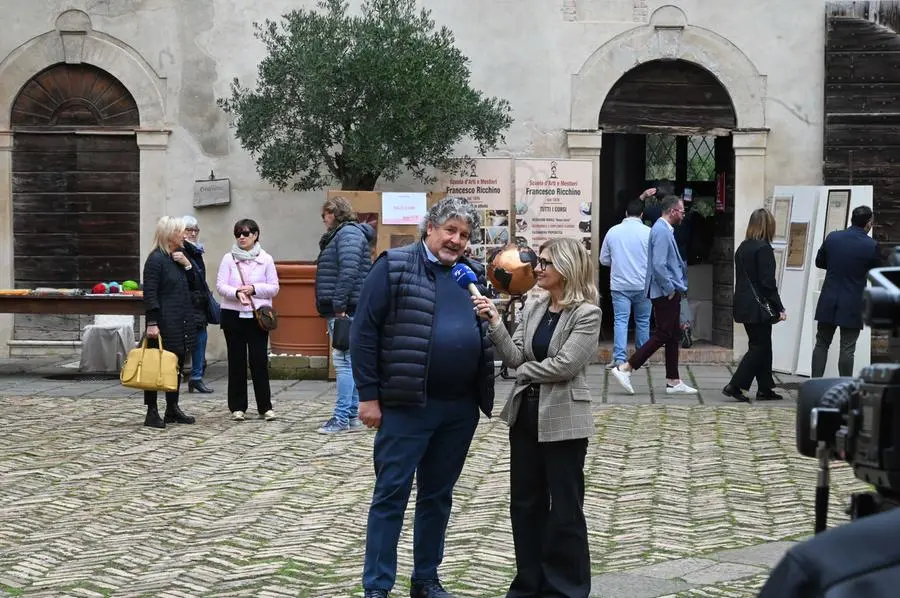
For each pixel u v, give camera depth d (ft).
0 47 50.93
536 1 50.55
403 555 22.98
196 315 41.98
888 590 6.07
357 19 45.78
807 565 6.38
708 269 54.54
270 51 46.78
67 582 21.27
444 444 19.30
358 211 45.50
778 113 50.78
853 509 9.26
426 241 19.20
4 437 34.63
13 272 51.47
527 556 19.33
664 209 41.55
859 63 50.42
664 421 36.83
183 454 32.32
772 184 50.93
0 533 24.77
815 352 41.47
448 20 50.70
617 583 20.52
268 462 31.30
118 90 51.19
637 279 46.14
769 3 50.60
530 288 38.68
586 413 18.79
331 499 27.40
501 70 50.75
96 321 49.21
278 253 50.90
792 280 46.73
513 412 19.15
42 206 51.44
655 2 50.55
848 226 45.16
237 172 50.85
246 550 23.27
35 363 50.70
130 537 24.39
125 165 51.39
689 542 23.73
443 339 18.72
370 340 18.85
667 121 51.03
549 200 49.47
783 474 29.84
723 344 52.26
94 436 34.76
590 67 50.70
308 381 45.11
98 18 50.78
